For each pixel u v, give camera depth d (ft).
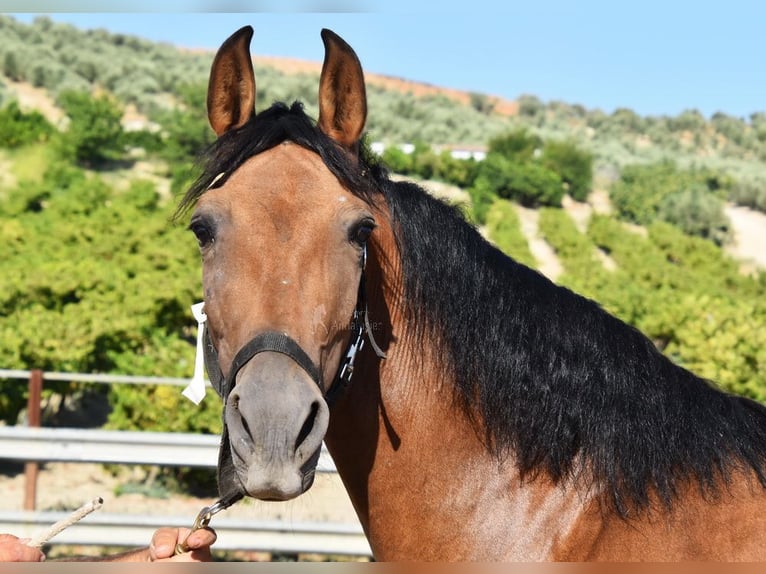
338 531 18.63
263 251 5.55
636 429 6.07
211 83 6.27
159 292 31.89
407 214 6.39
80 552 20.47
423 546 6.19
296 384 5.21
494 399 6.19
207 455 19.74
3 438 19.42
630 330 6.48
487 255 6.46
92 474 26.68
